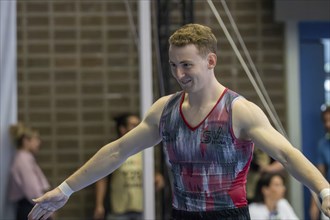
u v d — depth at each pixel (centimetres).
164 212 1346
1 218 1412
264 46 1662
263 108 1653
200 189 594
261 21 1662
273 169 1473
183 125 596
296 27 1658
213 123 584
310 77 1675
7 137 1418
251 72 1661
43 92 1653
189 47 568
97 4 1656
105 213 1567
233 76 1658
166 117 607
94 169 643
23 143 1438
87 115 1662
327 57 1675
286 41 1659
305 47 1670
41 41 1652
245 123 582
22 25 1648
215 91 591
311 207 1566
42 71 1653
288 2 1603
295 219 1185
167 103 613
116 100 1664
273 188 1185
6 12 1371
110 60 1664
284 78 1667
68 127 1659
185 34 573
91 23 1658
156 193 1520
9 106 1411
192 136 590
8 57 1388
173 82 1428
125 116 1544
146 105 1128
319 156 1551
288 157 567
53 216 1628
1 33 1362
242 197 598
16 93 1545
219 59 1655
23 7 1647
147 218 1109
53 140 1656
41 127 1655
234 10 1661
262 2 1662
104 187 1570
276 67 1664
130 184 1544
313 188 553
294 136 1661
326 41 1672
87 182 649
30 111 1652
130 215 1551
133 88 1667
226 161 586
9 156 1429
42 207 653
